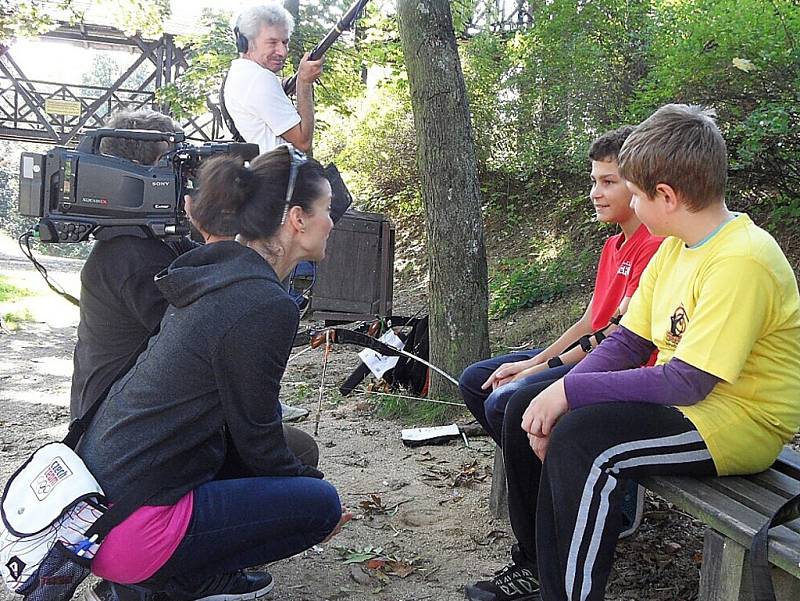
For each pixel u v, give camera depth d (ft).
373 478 12.76
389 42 36.14
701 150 6.87
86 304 8.21
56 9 40.98
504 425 8.47
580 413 7.13
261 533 7.23
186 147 8.42
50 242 8.30
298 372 20.47
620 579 9.43
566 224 30.63
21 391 18.93
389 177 40.70
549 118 32.12
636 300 8.21
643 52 27.14
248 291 6.82
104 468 6.73
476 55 33.99
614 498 7.04
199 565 7.09
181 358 6.68
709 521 6.48
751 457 7.02
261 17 13.69
